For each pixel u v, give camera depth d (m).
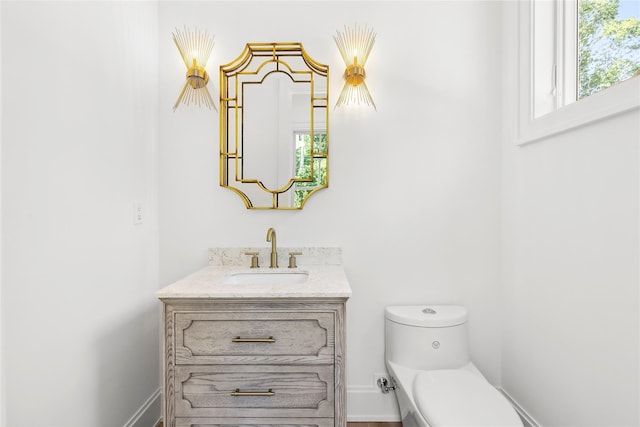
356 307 1.69
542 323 1.36
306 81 1.67
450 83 1.68
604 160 1.04
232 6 1.69
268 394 1.16
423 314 1.51
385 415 1.67
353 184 1.69
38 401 0.99
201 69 1.59
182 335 1.16
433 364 1.45
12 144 0.91
